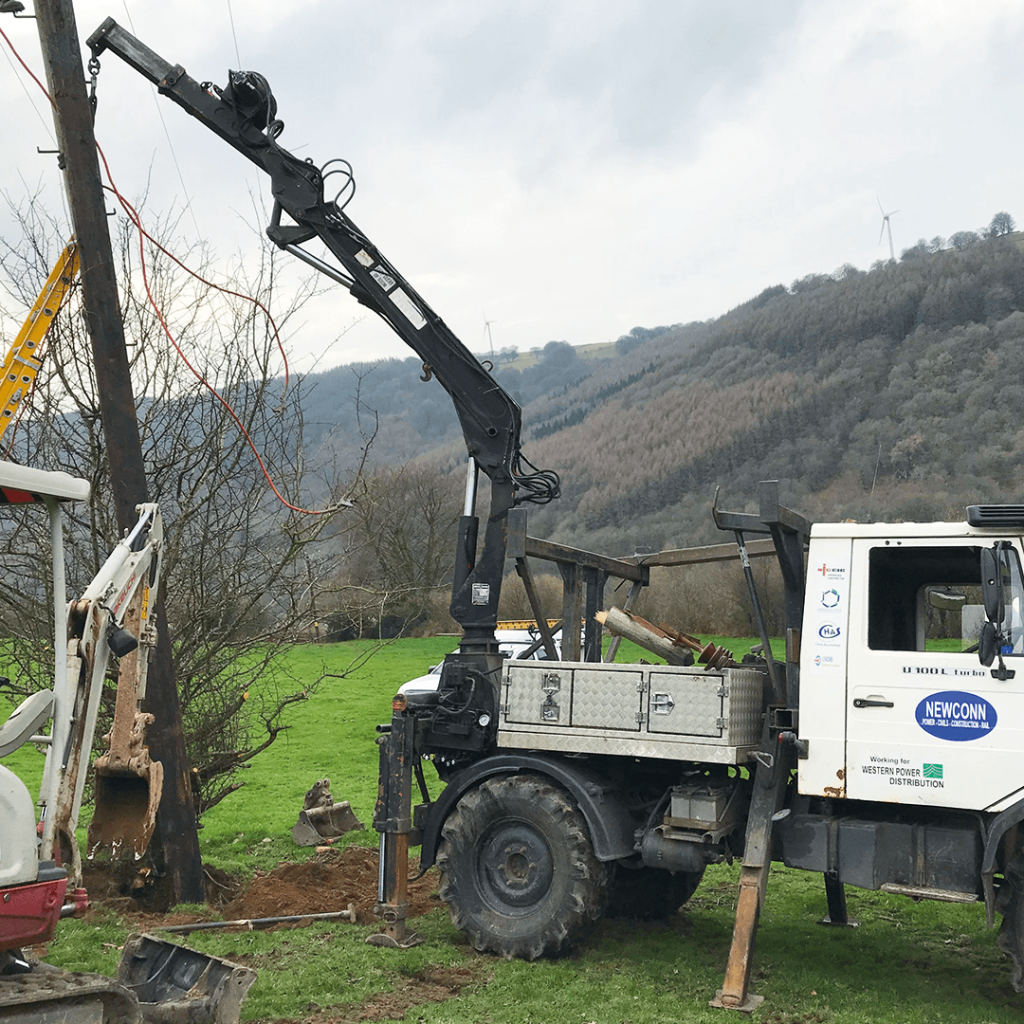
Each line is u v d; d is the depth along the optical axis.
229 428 9.22
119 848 6.66
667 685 6.69
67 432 8.87
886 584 6.57
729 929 7.75
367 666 29.97
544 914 6.73
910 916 8.14
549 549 7.79
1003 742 5.90
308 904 8.11
